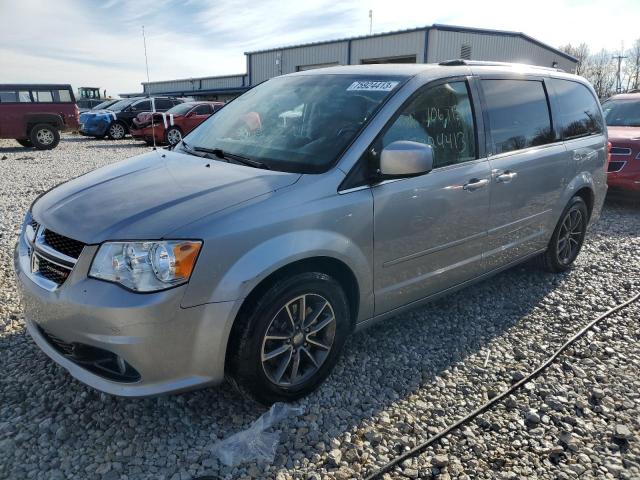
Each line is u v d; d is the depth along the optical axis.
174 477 2.24
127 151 15.23
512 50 27.28
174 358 2.29
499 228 3.74
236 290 2.33
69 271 2.33
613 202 8.23
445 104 3.32
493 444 2.53
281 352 2.61
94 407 2.66
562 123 4.37
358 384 2.97
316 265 2.69
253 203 2.45
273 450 2.41
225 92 39.06
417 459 2.41
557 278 4.73
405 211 2.98
